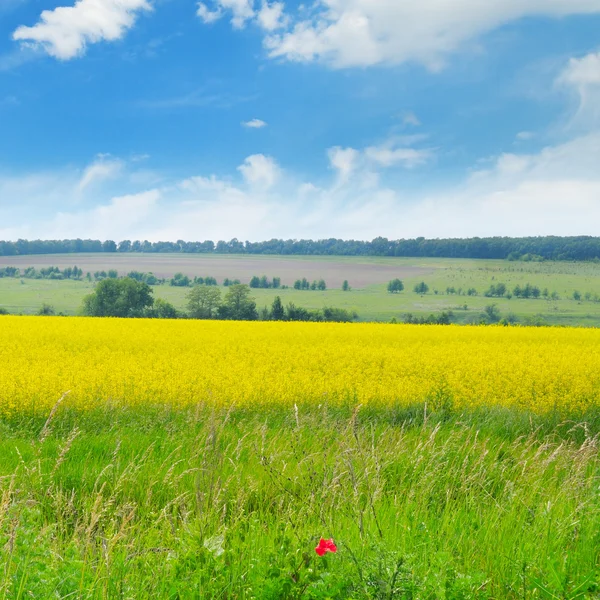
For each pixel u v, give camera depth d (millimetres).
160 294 143500
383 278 181500
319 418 10359
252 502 6418
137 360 20250
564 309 131500
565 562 4656
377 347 25750
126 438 9523
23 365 18625
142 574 4293
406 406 13867
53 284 164750
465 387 17391
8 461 7887
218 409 12398
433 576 4105
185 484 6969
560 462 7359
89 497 6473
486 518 5711
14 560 4000
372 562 4133
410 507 5883
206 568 4113
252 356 21797
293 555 4207
